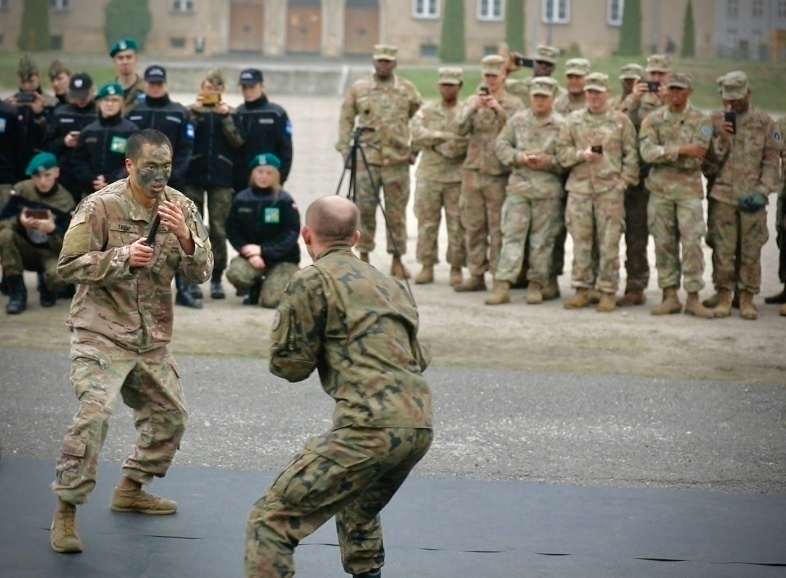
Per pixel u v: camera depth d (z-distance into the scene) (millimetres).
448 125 13500
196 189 12602
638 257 12844
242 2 72938
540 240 12602
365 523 5117
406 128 13891
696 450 7832
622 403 8953
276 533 4699
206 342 10664
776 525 6426
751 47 66500
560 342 11031
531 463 7453
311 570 5641
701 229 11992
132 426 8070
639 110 12625
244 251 12172
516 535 6172
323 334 4883
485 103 12719
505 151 12492
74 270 5691
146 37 70688
